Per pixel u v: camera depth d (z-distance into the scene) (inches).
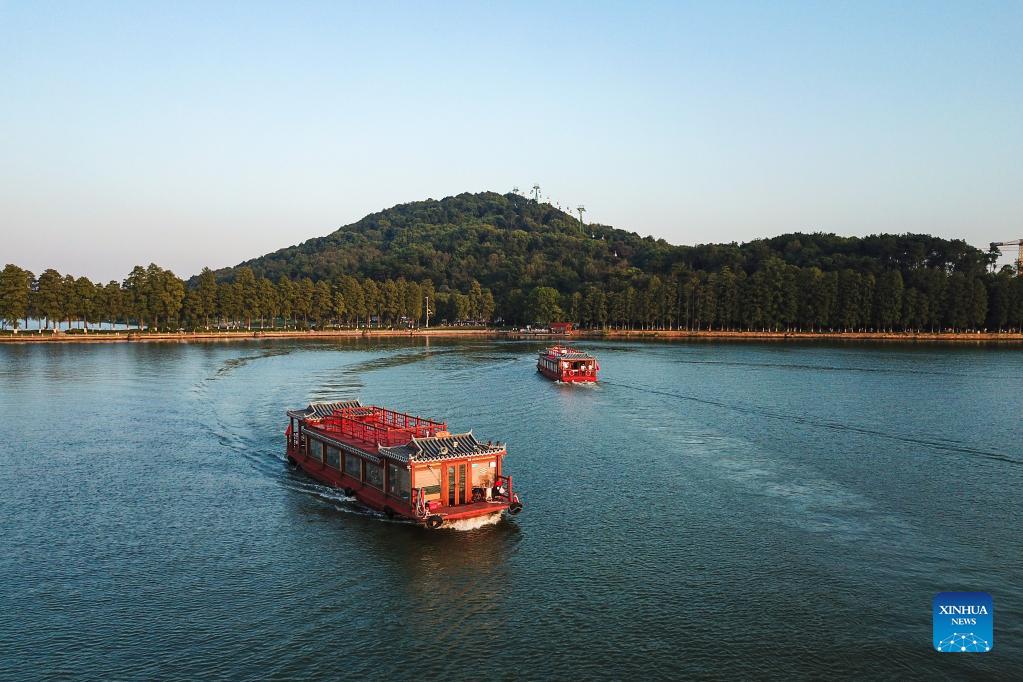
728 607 1512.1
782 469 2581.2
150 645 1349.7
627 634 1402.6
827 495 2269.9
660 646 1359.5
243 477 2455.7
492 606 1514.5
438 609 1497.3
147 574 1659.7
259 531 1935.3
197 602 1521.9
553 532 1935.3
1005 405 4001.0
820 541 1875.0
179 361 6387.8
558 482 2399.1
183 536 1895.9
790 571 1688.0
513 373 5713.6
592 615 1477.6
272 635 1389.0
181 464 2623.0
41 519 2021.4
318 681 1239.5
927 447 2940.5
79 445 2913.4
